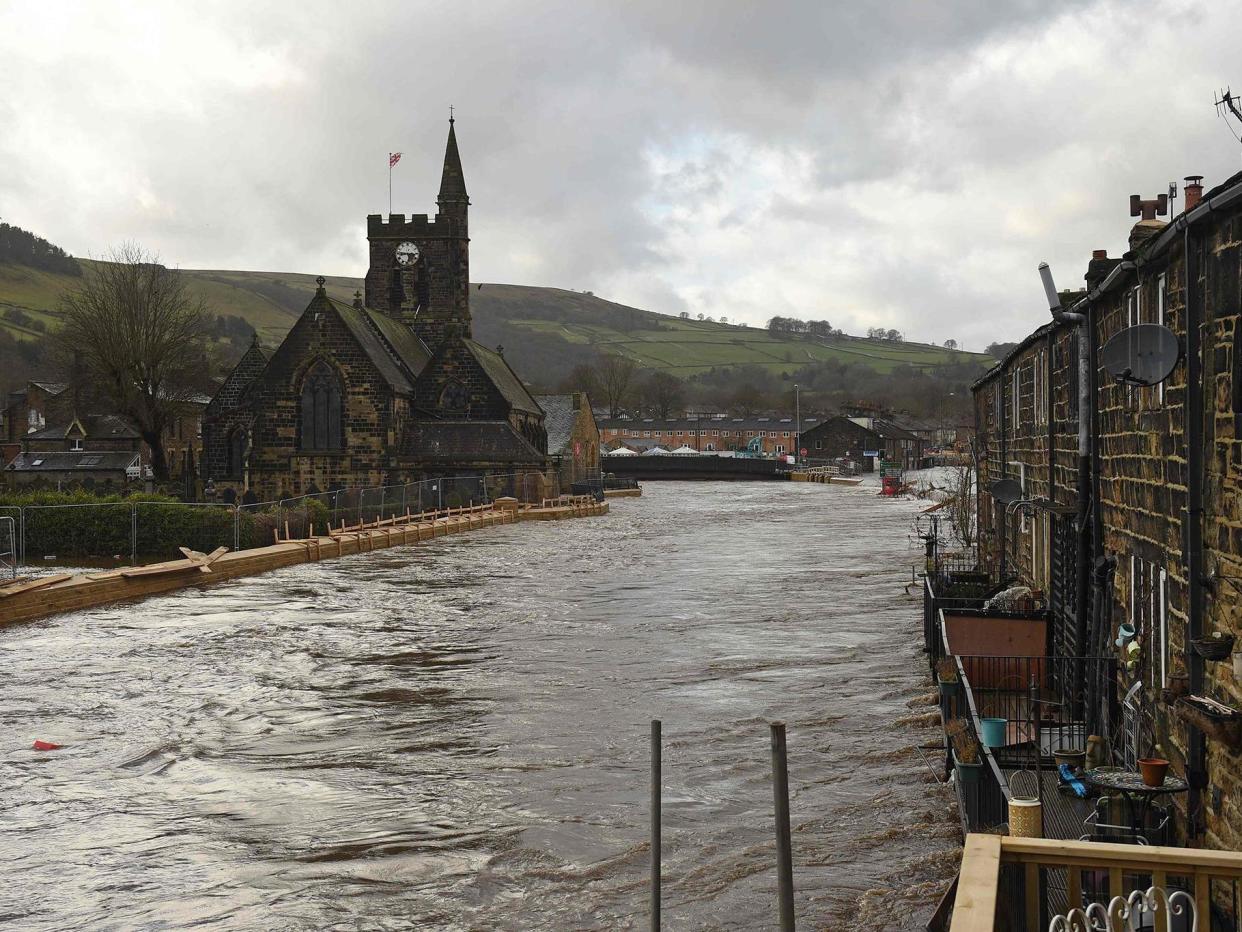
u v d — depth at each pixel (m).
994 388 37.69
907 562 49.44
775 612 35.28
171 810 17.12
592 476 116.81
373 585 43.00
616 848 15.58
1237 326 10.87
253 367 91.81
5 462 118.56
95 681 25.80
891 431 194.62
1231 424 11.16
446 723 22.02
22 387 171.88
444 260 103.25
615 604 37.47
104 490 84.12
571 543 61.75
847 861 15.01
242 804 17.38
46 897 14.05
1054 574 23.44
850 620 33.53
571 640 30.70
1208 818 11.98
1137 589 15.78
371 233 103.38
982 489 42.12
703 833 16.08
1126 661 15.70
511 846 15.66
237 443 90.38
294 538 57.38
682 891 14.16
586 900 13.95
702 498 115.25
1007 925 8.78
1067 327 22.05
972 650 22.09
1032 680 21.59
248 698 24.12
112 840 15.91
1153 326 12.75
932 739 20.47
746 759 19.47
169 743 20.59
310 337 85.25
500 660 27.98
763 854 15.28
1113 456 17.48
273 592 40.97
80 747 20.48
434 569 48.69
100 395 97.25
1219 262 11.45
